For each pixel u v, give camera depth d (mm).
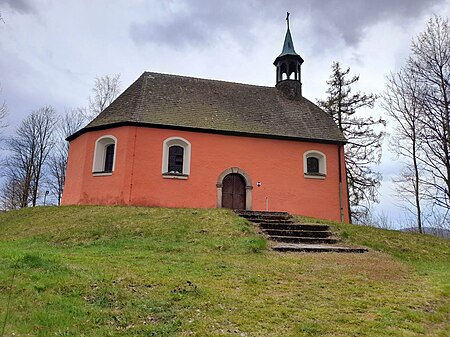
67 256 8508
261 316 4906
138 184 17703
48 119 35312
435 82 19156
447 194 19219
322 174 20188
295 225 13500
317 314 5094
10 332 4078
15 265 6480
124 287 5973
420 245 12922
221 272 7535
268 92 23750
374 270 8656
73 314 4707
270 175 19500
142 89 20672
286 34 25297
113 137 18531
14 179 35625
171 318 4742
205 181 18562
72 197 19328
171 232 12055
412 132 20344
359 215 28000
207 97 21625
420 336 4469
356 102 29141
